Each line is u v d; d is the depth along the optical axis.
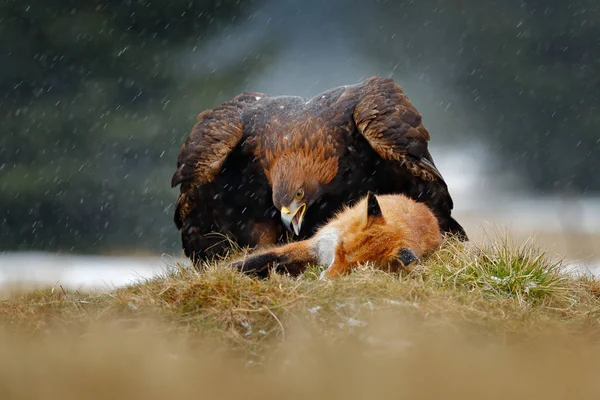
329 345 7.84
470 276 9.84
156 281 9.78
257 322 8.42
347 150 12.70
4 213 30.17
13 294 11.28
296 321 8.26
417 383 6.64
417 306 8.46
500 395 6.34
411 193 12.92
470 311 8.65
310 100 13.36
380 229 10.05
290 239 12.84
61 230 30.38
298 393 6.46
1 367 7.32
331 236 10.35
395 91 13.11
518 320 8.72
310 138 12.39
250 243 13.30
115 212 30.91
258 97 13.93
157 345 7.88
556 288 9.87
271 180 12.51
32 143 31.25
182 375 6.98
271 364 7.70
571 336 8.47
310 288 8.86
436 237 11.10
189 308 8.75
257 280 9.19
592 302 10.02
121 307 8.94
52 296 10.09
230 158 13.13
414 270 9.77
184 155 13.16
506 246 10.27
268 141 12.59
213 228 13.51
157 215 31.16
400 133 12.50
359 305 8.38
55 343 8.14
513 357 7.47
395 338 7.83
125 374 6.98
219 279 9.04
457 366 7.07
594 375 6.82
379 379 6.76
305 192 12.26
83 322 8.85
